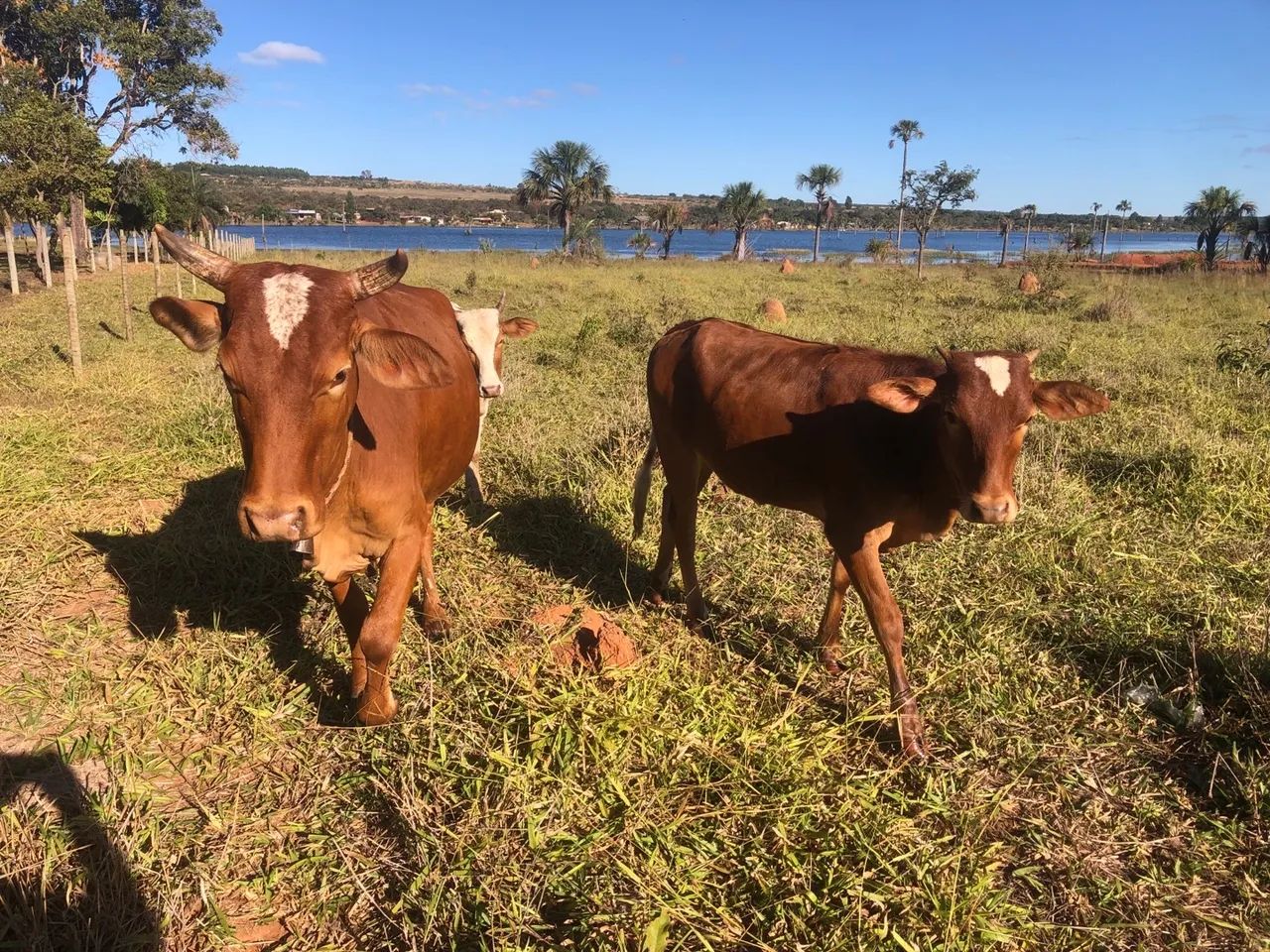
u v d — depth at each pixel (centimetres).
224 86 3356
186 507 629
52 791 344
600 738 354
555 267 3838
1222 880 314
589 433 816
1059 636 474
